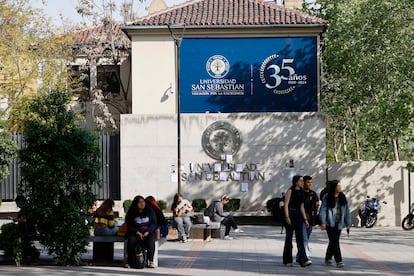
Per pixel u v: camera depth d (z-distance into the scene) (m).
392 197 34.41
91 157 17.52
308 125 33.78
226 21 35.59
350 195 34.56
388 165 34.50
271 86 35.56
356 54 36.88
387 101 31.58
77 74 41.69
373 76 36.59
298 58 35.62
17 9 38.81
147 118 33.88
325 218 16.75
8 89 38.31
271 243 23.69
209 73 35.69
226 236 25.34
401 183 34.41
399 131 31.28
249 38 35.72
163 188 33.62
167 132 33.78
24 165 16.88
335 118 43.34
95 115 40.00
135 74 36.00
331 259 17.12
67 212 16.72
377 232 30.09
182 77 35.75
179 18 36.31
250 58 35.66
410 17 35.38
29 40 39.25
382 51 35.88
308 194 17.02
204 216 24.81
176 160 33.66
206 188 33.53
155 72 35.94
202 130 33.75
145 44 36.00
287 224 16.86
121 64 41.41
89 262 17.31
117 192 34.03
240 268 16.55
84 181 17.22
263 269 16.36
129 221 16.56
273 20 35.47
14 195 33.03
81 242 16.94
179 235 24.02
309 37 35.66
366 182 34.56
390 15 35.69
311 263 17.05
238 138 33.69
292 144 33.72
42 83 38.97
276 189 33.56
